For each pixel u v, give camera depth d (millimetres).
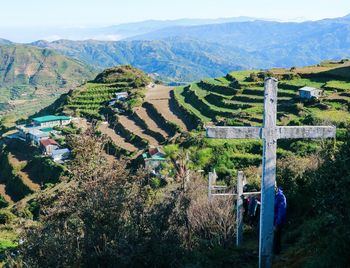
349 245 8844
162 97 142500
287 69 125562
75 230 15820
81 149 23938
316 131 10672
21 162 114438
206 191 22562
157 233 13648
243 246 14344
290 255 11352
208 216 16859
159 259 13109
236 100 108375
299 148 54156
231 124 84750
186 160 47875
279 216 11461
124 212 14766
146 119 120750
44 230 16281
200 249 14422
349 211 9062
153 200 18625
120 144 105438
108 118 141750
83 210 14766
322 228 10953
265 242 10828
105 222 14258
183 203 17656
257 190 21469
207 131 10383
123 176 18703
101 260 13422
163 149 75375
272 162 10594
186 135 88562
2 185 108250
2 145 137750
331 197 9523
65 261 14367
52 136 131250
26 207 69062
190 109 115250
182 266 12539
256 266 11719
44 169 102312
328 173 9797
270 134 10461
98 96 167250
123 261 12852
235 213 17812
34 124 145625
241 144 67625
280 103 88562
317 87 95250
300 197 16203
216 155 64938
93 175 19109
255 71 141000
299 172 17625
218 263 12273
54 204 20422
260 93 108375
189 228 15711
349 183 9102
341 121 60656
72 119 147250
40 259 14992
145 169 26156
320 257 9359
